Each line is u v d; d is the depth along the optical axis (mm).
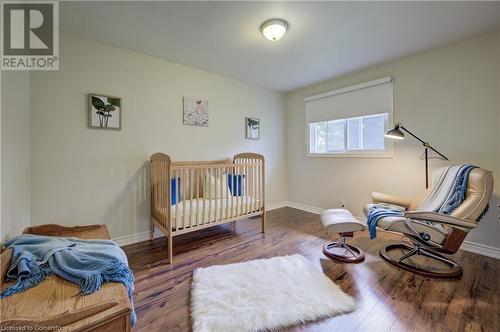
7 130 1404
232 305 1436
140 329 1272
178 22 1953
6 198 1380
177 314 1396
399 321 1327
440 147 2457
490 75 2139
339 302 1473
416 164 2645
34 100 1951
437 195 2123
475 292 1585
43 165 2010
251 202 2830
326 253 2201
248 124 3660
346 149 3363
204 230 2961
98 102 2275
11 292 950
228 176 2980
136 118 2529
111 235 2400
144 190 2605
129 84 2473
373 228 2070
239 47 2416
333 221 2119
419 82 2586
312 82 3605
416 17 1887
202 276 1789
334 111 3445
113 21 1929
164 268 1966
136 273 1881
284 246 2426
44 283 1020
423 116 2568
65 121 2111
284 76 3324
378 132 3002
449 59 2373
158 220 2449
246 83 3621
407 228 1886
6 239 1356
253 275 1803
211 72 3154
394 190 2844
